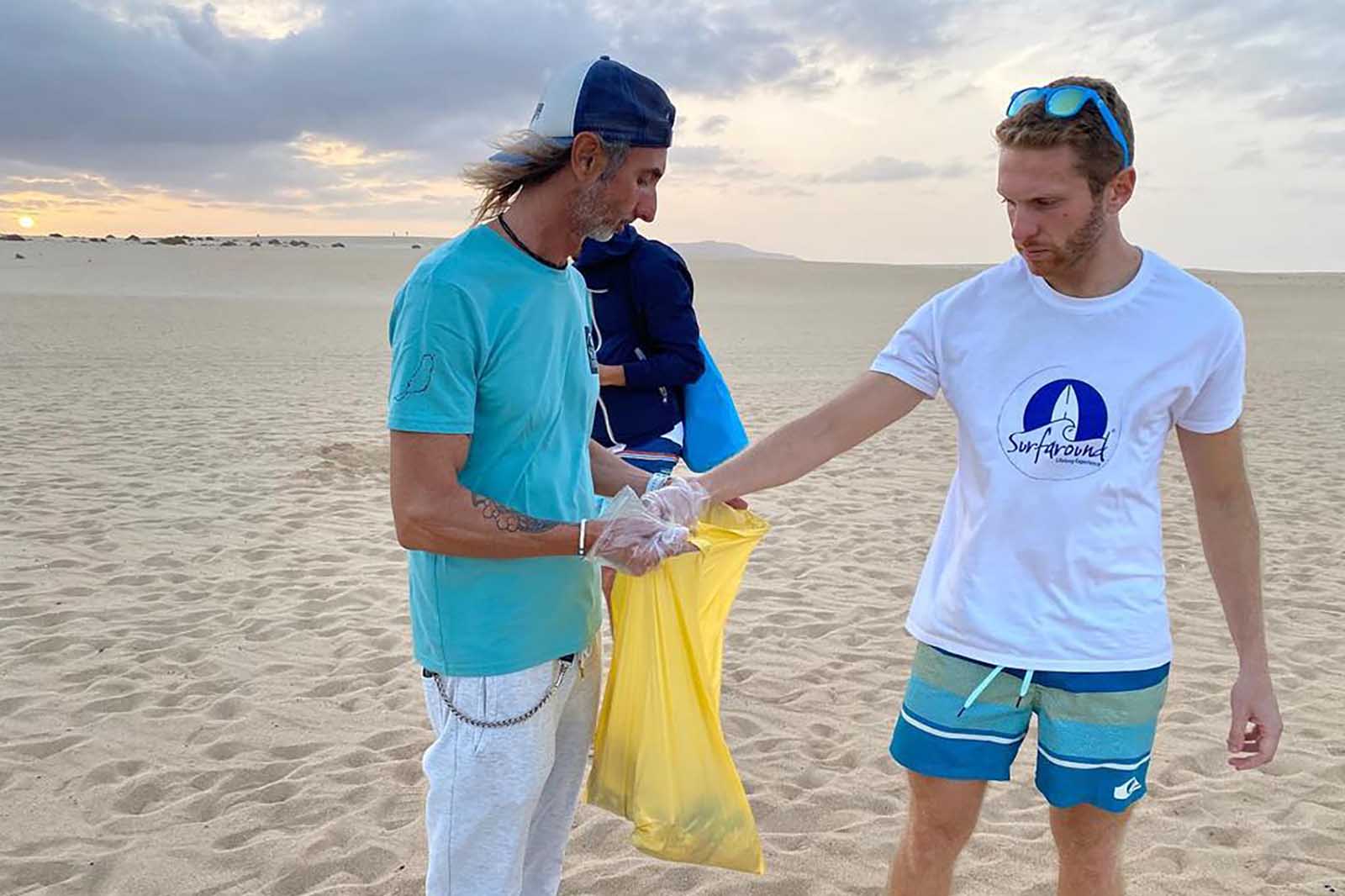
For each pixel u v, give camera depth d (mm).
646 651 2771
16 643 5590
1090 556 2430
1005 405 2467
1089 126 2230
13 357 18734
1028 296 2475
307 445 11047
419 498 2295
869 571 7145
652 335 3938
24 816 3912
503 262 2346
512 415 2404
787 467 2729
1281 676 5418
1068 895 2670
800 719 4859
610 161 2312
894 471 10539
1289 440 12469
